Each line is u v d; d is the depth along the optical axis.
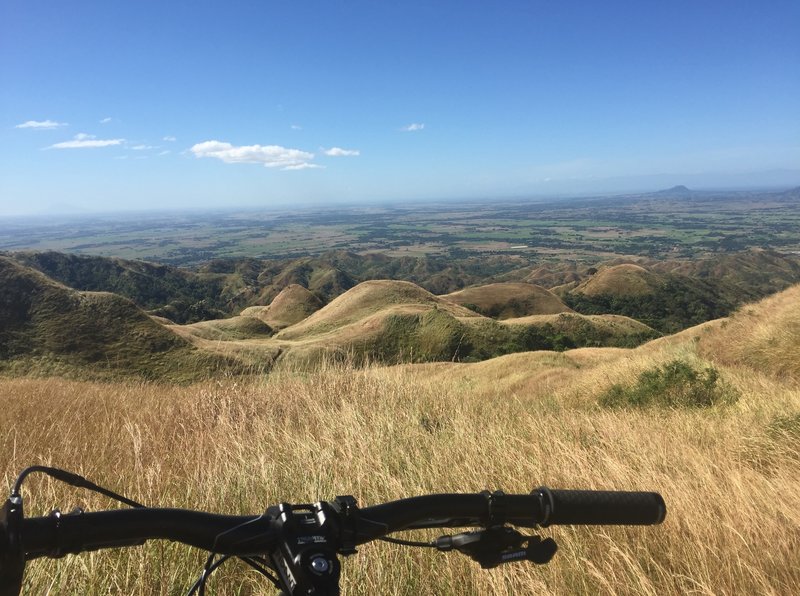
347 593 2.75
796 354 13.14
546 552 1.24
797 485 4.29
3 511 0.86
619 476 4.23
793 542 3.32
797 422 6.28
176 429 6.03
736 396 9.80
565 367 21.77
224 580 2.82
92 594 2.57
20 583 0.86
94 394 9.16
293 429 5.69
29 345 39.31
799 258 175.12
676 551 3.15
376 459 4.44
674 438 6.09
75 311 43.69
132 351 40.53
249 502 3.74
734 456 5.55
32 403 7.62
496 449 4.82
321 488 3.89
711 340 18.25
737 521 3.46
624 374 13.63
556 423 6.46
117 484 3.96
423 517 1.17
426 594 2.84
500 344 54.84
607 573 2.92
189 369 37.88
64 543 0.91
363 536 1.10
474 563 2.93
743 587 2.83
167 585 2.70
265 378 8.55
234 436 5.37
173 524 1.02
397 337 55.19
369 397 7.04
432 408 7.05
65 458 4.65
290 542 1.01
